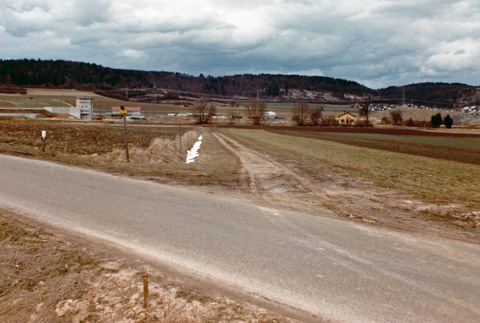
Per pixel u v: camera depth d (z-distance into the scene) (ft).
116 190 37.73
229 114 606.96
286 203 34.58
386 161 86.84
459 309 15.70
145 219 27.99
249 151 104.17
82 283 17.48
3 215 28.07
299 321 14.61
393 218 30.25
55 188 37.96
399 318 14.99
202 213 29.86
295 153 99.09
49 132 156.04
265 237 24.32
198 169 58.29
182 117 489.26
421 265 20.15
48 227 25.75
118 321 14.52
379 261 20.62
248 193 38.91
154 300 15.98
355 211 32.32
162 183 42.39
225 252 21.68
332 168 65.72
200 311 15.19
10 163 52.75
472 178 63.41
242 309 15.39
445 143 183.62
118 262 19.94
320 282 18.02
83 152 83.87
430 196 40.93
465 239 24.79
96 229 25.55
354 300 16.35
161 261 20.27
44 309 15.57
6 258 19.98
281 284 17.79
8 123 226.79
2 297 16.65
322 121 404.57
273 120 483.10
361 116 441.68
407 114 578.25
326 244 23.16
